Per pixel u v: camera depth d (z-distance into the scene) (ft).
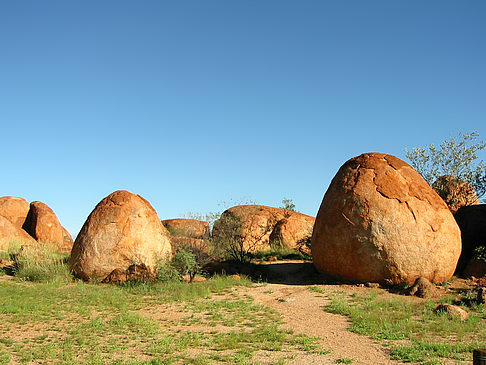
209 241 63.87
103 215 55.72
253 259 70.59
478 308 38.70
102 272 53.62
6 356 27.22
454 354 27.30
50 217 98.84
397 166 51.29
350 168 52.34
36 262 56.95
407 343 30.17
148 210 57.88
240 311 39.78
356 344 30.27
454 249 48.37
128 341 31.09
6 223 86.63
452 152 68.08
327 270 51.06
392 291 45.73
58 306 41.04
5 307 39.24
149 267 53.88
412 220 47.32
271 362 26.73
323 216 51.60
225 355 27.84
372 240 47.01
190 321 36.78
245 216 88.07
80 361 26.73
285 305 42.24
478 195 66.90
